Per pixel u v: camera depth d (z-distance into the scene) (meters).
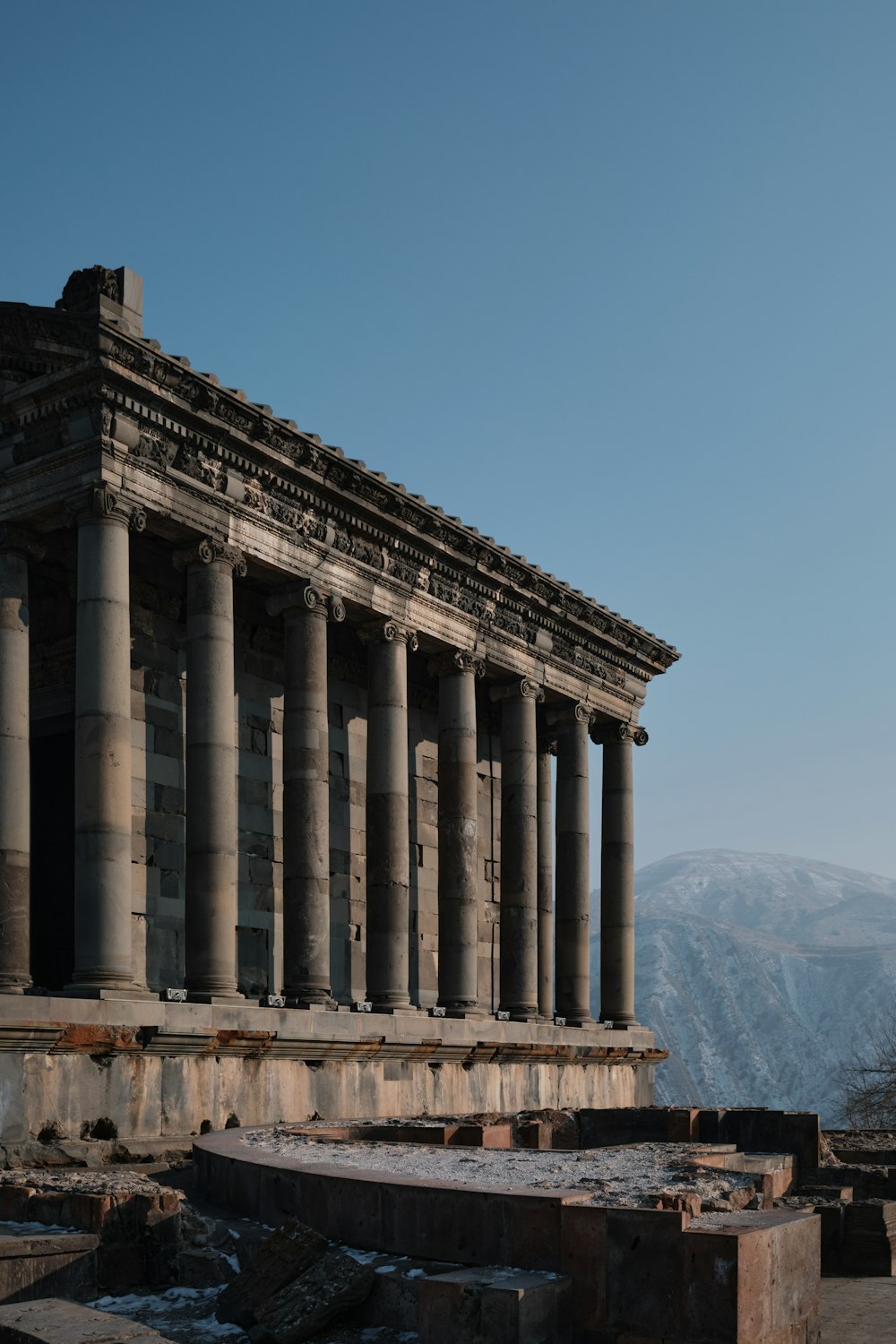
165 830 38.34
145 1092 31.09
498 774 52.66
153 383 33.56
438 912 44.47
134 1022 30.78
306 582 38.62
